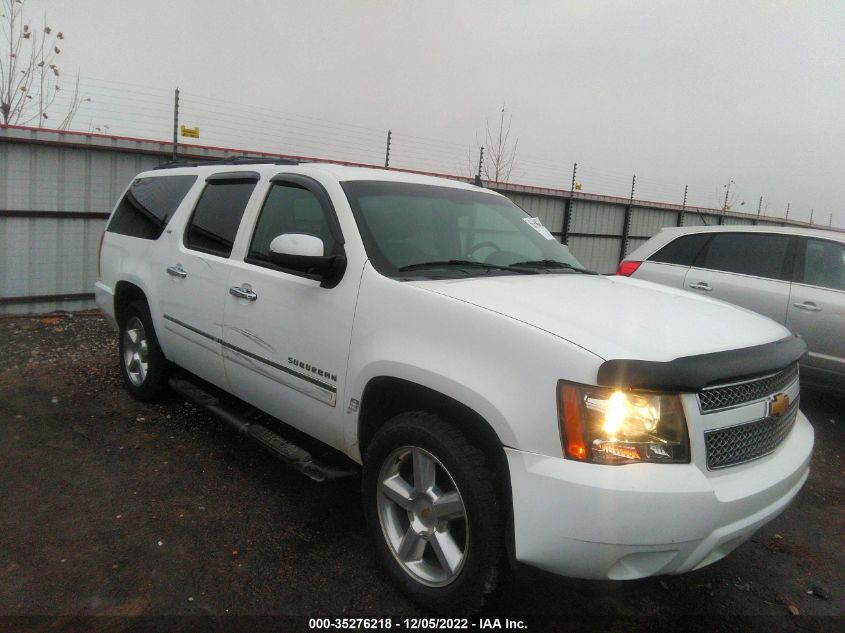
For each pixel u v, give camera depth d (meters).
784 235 6.04
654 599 2.88
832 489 4.21
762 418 2.47
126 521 3.26
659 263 6.88
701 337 2.46
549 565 2.18
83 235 8.81
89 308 9.00
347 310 2.92
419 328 2.61
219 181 4.23
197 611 2.59
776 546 3.42
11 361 6.11
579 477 2.10
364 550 3.11
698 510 2.13
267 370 3.40
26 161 8.16
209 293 3.86
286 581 2.82
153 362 4.73
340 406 2.96
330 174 3.44
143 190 5.15
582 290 2.99
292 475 3.91
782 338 2.78
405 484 2.74
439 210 3.56
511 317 2.40
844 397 6.35
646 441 2.15
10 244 8.22
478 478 2.37
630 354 2.18
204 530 3.21
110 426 4.54
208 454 4.15
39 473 3.76
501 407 2.27
